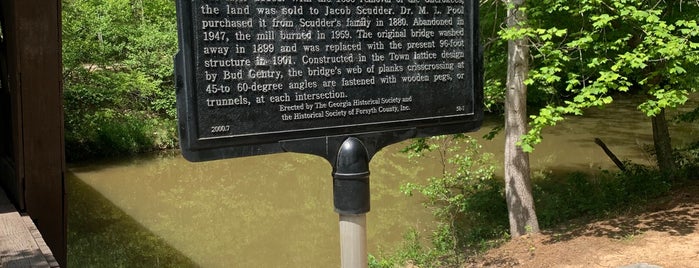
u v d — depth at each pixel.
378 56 3.98
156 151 22.39
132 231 13.10
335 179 3.88
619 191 10.53
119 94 22.91
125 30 23.64
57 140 6.45
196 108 3.46
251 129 3.62
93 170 19.73
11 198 6.93
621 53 8.72
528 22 8.52
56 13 6.27
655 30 7.79
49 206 6.49
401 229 11.49
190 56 3.41
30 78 6.21
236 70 3.55
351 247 3.88
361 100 3.93
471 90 4.35
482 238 9.77
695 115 11.65
